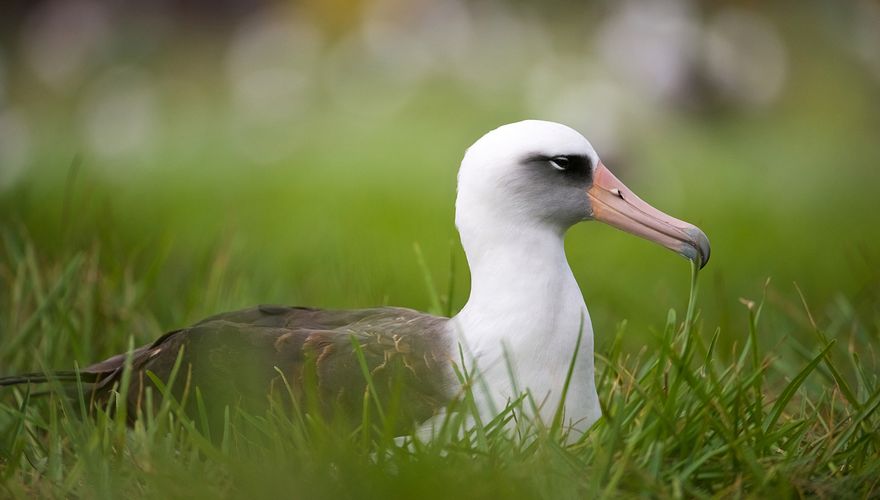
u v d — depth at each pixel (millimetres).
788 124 31438
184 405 7121
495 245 7168
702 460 6242
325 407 6871
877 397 7168
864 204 19000
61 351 8773
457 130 27500
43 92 36125
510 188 7156
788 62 35656
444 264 13273
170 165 24078
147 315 9625
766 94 33125
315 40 41688
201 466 6391
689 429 6578
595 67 34906
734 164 23984
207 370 7223
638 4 32188
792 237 15922
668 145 26000
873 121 31000
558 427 6602
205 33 44625
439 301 8977
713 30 34250
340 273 11141
